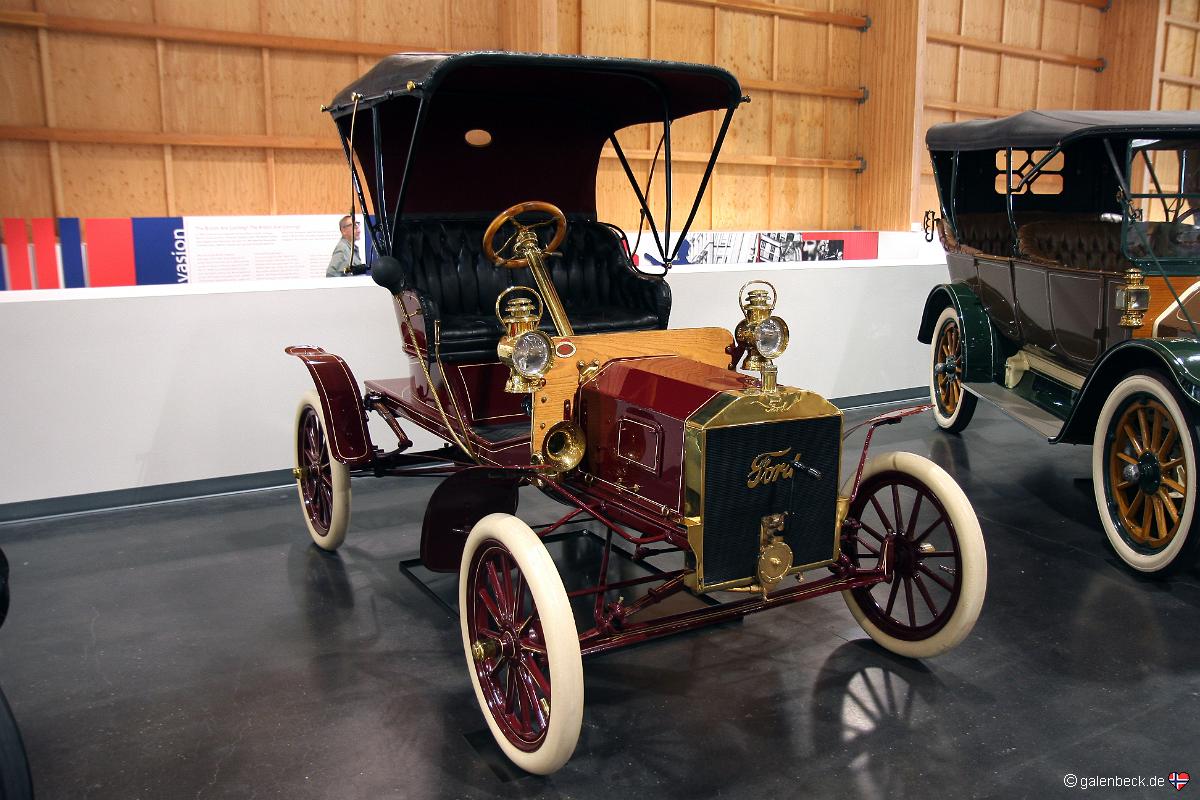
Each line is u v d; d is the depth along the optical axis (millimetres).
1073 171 5191
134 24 5770
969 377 5055
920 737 2357
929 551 2639
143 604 3178
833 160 9023
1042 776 2191
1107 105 10516
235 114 6230
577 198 3871
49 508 4012
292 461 4488
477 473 2555
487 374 2965
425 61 2781
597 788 2160
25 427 3918
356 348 4535
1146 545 3338
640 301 3637
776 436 2248
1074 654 2801
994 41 9578
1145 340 3268
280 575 3430
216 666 2754
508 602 2307
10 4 5484
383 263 2875
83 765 2260
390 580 3385
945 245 5453
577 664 2051
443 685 2648
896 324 6035
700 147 8273
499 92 3416
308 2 6312
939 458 4914
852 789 2145
